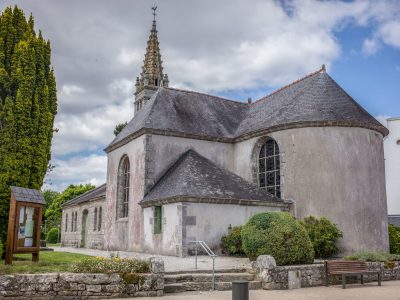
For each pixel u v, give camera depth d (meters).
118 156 24.09
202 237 16.91
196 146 21.97
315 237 17.12
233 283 6.52
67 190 52.88
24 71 15.18
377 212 19.03
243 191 18.97
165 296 10.02
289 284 11.64
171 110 22.94
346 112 19.52
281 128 20.00
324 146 19.03
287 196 19.42
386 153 32.53
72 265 10.22
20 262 11.98
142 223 19.98
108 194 24.84
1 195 14.10
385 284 12.88
